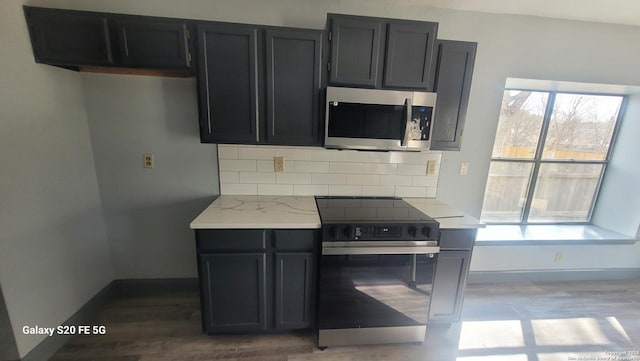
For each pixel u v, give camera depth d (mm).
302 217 1594
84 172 1795
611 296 2303
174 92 1861
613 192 2600
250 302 1608
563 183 2682
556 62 2049
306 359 1578
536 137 2559
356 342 1668
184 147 1946
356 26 1563
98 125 1839
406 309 1636
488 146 2162
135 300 2057
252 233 1506
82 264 1783
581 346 1755
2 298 1292
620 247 2514
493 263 2436
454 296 1763
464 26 1938
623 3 1771
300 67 1598
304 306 1640
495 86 2057
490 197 2650
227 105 1601
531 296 2277
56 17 1392
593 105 2529
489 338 1797
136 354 1570
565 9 1877
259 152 1989
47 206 1514
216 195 2049
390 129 1661
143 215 2023
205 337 1709
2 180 1270
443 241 1653
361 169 2102
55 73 1552
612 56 2074
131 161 1925
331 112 1603
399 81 1662
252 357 1576
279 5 1789
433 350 1682
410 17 1888
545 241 2383
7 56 1283
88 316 1830
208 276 1542
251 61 1554
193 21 1484
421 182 2176
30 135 1404
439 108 1773
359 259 1532
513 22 1962
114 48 1467
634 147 2447
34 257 1438
